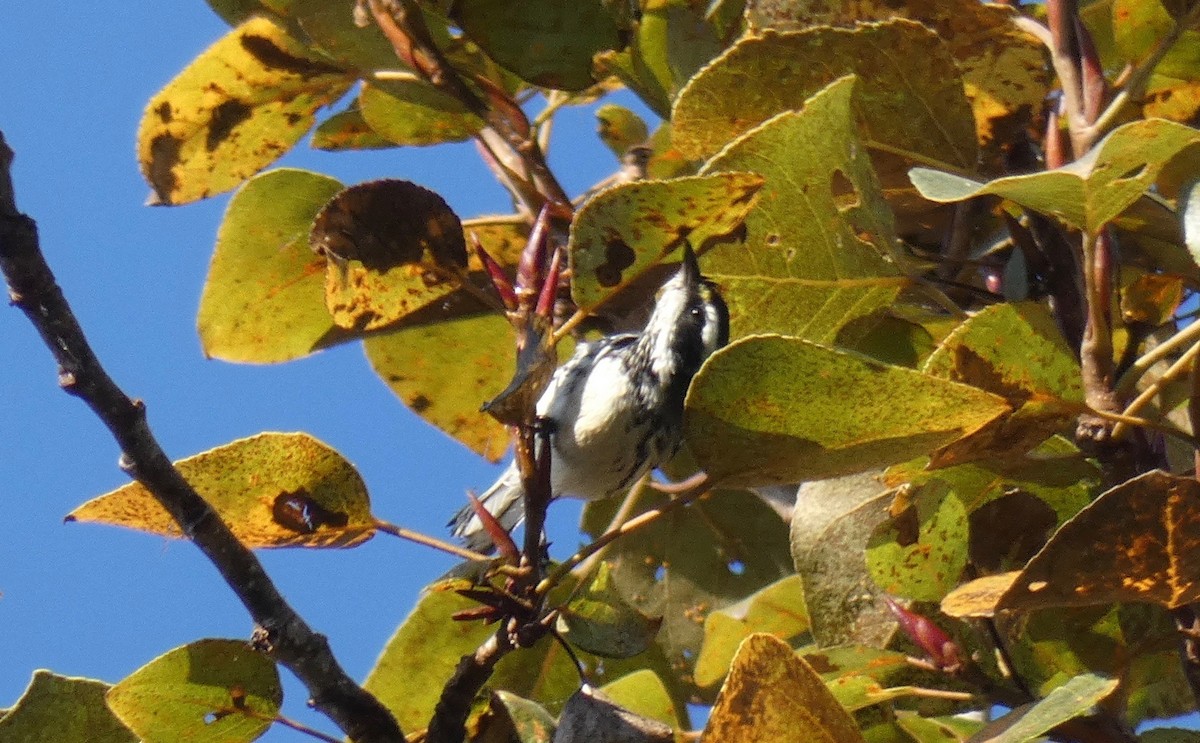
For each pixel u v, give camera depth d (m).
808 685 2.78
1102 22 4.25
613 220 2.99
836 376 2.73
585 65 4.12
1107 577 2.69
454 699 3.00
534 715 3.31
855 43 3.55
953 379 2.96
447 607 4.00
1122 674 3.18
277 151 4.36
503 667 4.32
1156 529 2.65
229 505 3.25
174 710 3.20
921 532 3.13
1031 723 2.71
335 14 4.04
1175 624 3.24
